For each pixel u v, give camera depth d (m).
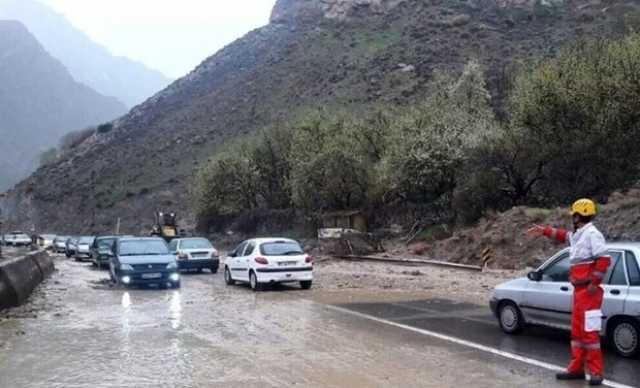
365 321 13.40
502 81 57.31
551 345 10.59
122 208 86.94
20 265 19.33
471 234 29.23
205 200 59.94
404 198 40.44
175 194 83.06
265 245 20.73
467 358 9.65
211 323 13.39
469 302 16.39
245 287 21.62
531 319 11.17
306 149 48.38
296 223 49.66
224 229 59.50
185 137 98.50
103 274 28.98
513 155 32.28
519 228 26.66
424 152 37.56
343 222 41.97
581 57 32.62
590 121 29.77
